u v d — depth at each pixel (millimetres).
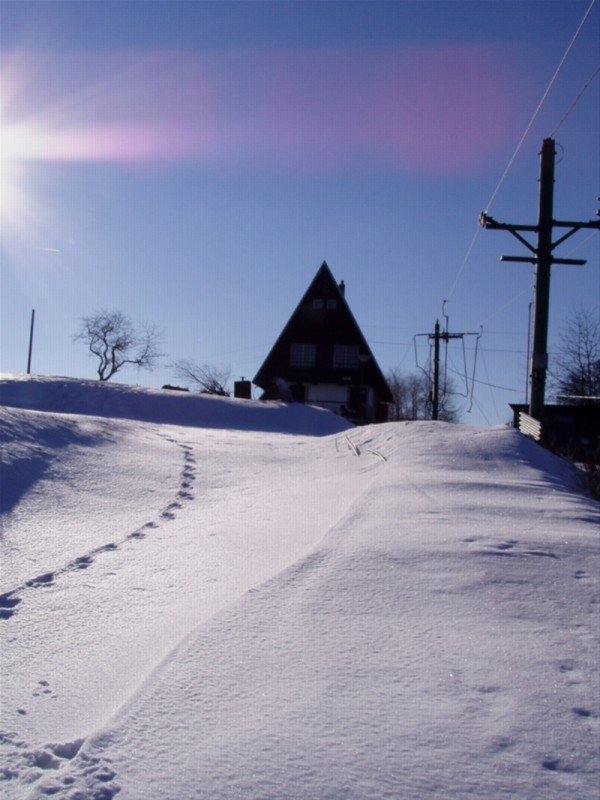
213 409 30766
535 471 13297
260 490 13383
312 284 55062
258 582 7195
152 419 29391
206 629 5566
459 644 5266
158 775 3730
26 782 3846
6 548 8953
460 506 10023
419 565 7082
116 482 13219
